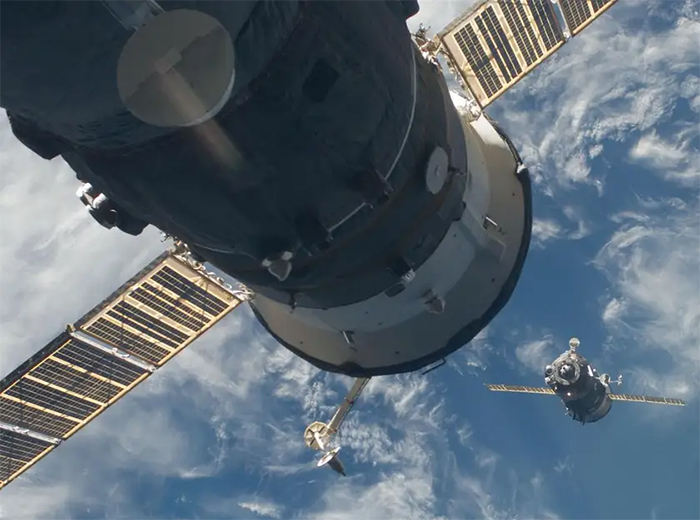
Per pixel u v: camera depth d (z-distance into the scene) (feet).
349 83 25.29
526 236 41.86
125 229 30.96
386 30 27.04
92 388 58.18
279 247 27.68
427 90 32.45
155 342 56.80
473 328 40.24
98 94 20.71
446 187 33.27
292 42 23.68
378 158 27.91
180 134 23.27
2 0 17.44
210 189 25.08
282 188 26.09
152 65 19.20
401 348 40.01
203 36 19.25
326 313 36.50
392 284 33.47
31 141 25.67
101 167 24.58
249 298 47.73
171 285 51.37
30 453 61.26
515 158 43.60
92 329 52.49
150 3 19.42
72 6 18.21
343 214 28.48
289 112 24.39
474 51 53.21
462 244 36.83
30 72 19.48
